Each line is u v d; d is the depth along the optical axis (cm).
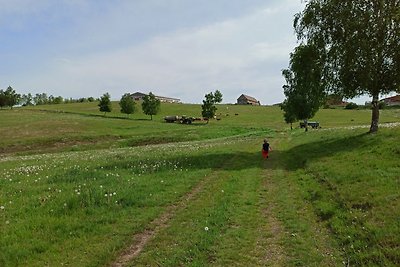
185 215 1155
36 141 6269
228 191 1498
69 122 9119
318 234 985
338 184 1442
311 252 862
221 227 1041
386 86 2859
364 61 2833
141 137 6431
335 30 2897
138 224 1056
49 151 5422
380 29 2769
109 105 12788
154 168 1995
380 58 2841
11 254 832
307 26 3086
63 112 12925
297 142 3988
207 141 5344
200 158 2502
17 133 7169
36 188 1480
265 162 2497
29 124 8569
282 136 5625
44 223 1038
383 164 1611
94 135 6944
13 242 900
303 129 7444
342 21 2838
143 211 1187
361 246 851
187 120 10300
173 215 1166
